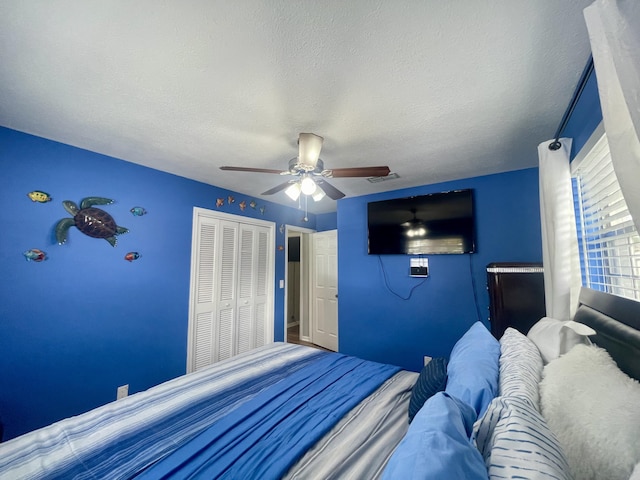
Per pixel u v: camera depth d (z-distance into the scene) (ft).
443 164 8.03
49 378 6.36
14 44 3.67
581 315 4.45
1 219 5.84
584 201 5.55
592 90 4.34
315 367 6.20
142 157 7.63
